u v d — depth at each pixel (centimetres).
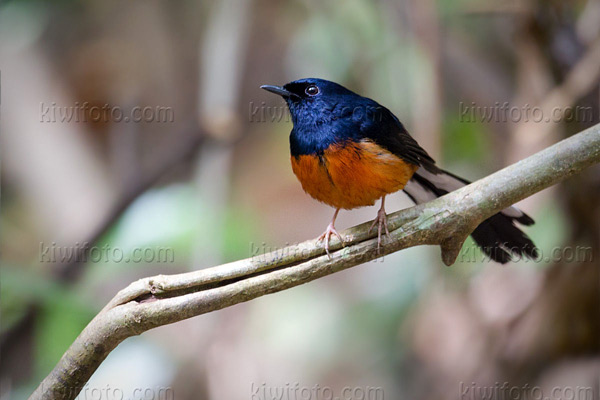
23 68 1375
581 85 991
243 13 1255
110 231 1176
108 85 1496
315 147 752
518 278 1056
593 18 1047
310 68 1301
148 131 1528
